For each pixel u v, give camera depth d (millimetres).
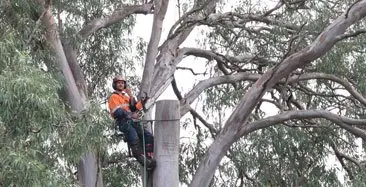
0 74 10047
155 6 14836
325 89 16203
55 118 10250
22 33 11836
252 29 15906
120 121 12133
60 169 10617
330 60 14688
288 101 15680
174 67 14984
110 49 16438
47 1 12570
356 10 12727
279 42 15320
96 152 12758
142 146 12586
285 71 12938
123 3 15414
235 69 15906
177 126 12711
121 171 15477
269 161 16312
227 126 13477
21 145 9883
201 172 13562
